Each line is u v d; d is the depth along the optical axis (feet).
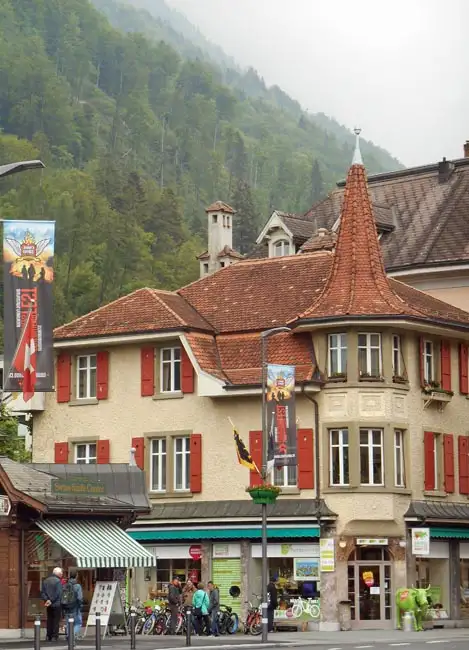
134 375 223.92
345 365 208.95
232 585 209.56
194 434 216.74
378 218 259.19
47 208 636.07
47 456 230.27
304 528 205.36
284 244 262.88
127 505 179.32
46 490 171.53
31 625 167.63
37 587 169.58
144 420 221.87
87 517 176.04
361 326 208.33
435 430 217.77
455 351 225.97
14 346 173.58
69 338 226.58
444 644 159.12
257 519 207.10
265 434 179.63
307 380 206.49
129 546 173.17
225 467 213.66
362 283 212.02
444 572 217.77
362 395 207.51
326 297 212.23
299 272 228.02
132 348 224.53
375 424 207.00
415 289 231.71
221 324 223.51
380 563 207.31
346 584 204.44
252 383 209.46
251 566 208.74
